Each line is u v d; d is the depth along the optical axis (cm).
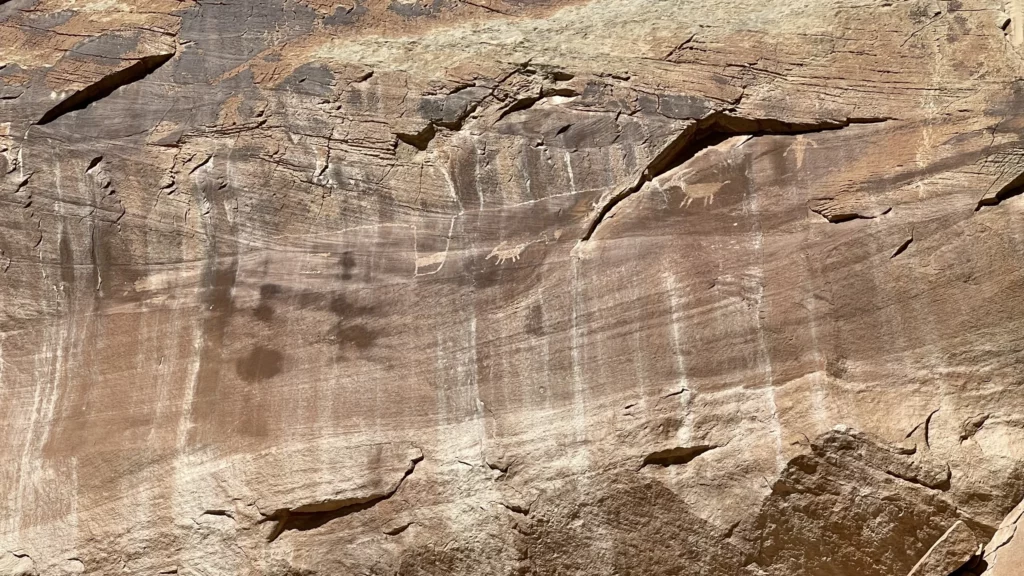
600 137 530
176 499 503
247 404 516
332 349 520
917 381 448
